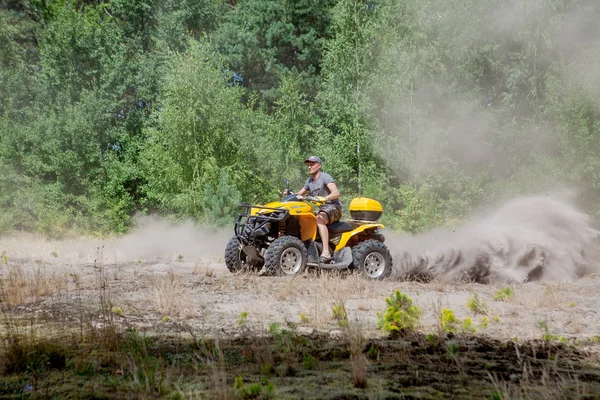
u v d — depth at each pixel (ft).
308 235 38.81
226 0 179.22
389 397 12.29
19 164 114.21
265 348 16.49
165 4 140.87
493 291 32.40
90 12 132.05
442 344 17.79
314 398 12.19
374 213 41.50
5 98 120.88
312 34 143.02
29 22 141.49
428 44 108.88
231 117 108.17
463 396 12.50
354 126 104.99
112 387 13.03
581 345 18.34
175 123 104.42
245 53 145.28
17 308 24.66
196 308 25.04
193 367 14.85
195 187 101.65
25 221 105.40
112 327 18.01
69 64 121.49
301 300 27.55
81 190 112.98
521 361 15.98
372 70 108.27
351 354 16.16
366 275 37.96
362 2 114.73
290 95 123.95
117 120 124.77
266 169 110.73
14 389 12.98
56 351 15.87
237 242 38.96
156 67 129.80
